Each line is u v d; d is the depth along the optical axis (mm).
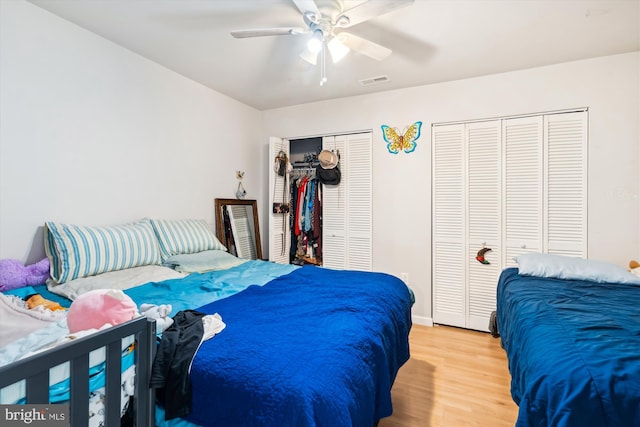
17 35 1750
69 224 1983
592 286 1964
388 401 1268
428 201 3051
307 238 3734
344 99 3404
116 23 2006
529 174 2672
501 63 2535
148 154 2516
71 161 2014
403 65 2574
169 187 2701
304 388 886
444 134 2984
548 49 2295
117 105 2281
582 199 2492
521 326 1527
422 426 1614
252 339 1161
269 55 2434
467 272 2920
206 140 3082
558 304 1619
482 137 2838
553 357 1121
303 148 4039
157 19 1963
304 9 1600
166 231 2459
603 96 2416
